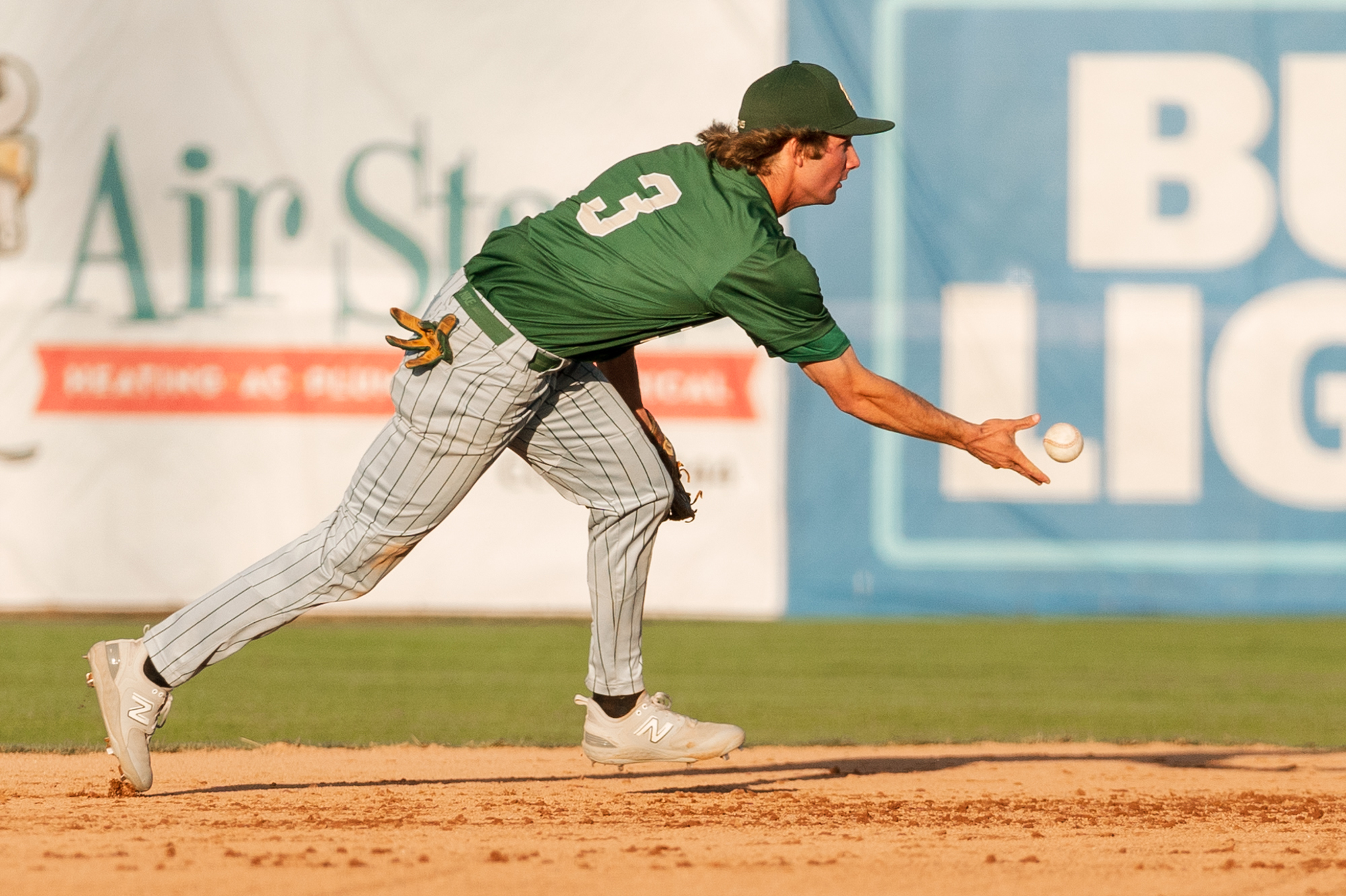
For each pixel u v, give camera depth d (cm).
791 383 3538
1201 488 3575
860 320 3559
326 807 1303
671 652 3116
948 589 3581
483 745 1905
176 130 3466
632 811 1303
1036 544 3581
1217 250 3566
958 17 3559
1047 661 3050
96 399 3438
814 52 3547
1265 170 3559
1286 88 3562
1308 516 3572
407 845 1097
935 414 1193
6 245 3428
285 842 1101
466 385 1174
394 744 1909
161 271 3459
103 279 3444
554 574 3519
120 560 3438
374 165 3503
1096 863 1048
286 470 3475
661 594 3541
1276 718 2364
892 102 3559
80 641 3083
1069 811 1355
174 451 3453
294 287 3484
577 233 1168
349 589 1267
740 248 1136
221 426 3466
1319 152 3566
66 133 3441
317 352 3484
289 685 2627
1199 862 1055
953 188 3562
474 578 3503
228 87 3475
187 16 3466
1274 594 3575
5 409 3419
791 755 1841
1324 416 3562
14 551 3419
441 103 3512
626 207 1175
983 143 3562
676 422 3525
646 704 1348
